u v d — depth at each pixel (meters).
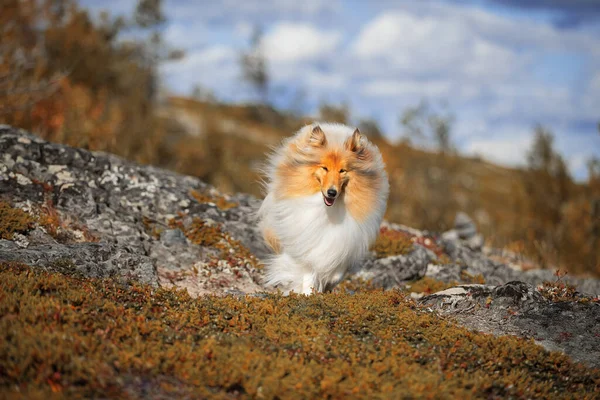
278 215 3.45
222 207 4.04
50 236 3.51
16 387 2.73
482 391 2.95
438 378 2.93
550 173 6.62
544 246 5.26
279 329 3.10
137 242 3.64
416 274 4.00
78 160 3.86
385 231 4.22
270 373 2.88
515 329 3.27
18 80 5.30
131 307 3.13
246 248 3.83
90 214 3.65
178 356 2.90
